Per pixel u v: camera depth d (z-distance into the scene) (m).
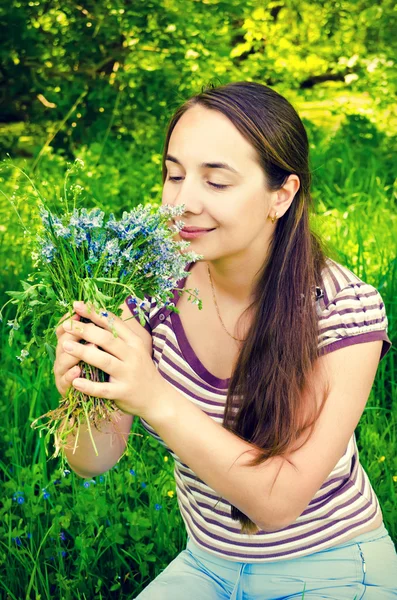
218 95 1.98
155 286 1.90
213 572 2.22
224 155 1.94
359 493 2.17
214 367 2.18
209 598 2.22
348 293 2.08
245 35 10.02
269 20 10.51
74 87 8.99
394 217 6.23
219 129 1.95
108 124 9.02
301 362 2.03
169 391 1.83
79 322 1.79
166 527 3.02
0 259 5.37
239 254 2.08
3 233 5.84
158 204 6.74
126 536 3.04
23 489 3.14
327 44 10.22
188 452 1.85
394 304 4.37
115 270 1.84
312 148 8.18
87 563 2.85
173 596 2.20
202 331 2.18
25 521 3.08
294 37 10.42
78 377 1.82
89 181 7.33
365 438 3.53
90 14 9.11
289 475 1.91
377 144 8.45
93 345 1.78
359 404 2.04
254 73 9.63
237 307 2.16
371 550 2.13
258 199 1.99
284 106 2.03
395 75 9.15
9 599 2.79
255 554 2.14
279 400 2.03
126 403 1.79
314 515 2.11
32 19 9.01
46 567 2.82
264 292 2.09
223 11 9.56
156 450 3.51
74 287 1.85
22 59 9.08
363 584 2.12
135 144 8.72
